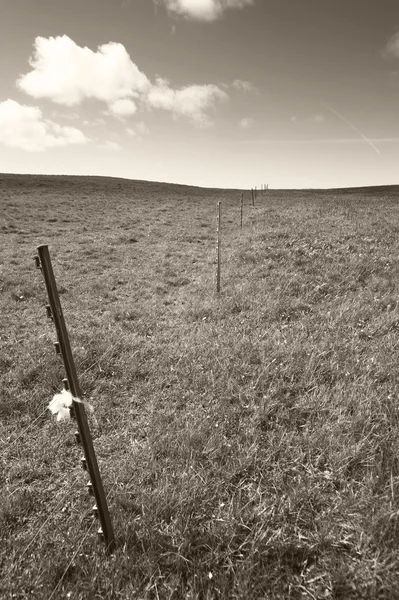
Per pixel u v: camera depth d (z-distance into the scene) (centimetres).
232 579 298
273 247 1460
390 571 290
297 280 1076
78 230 2473
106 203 3878
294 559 311
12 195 3925
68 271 1462
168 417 521
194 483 387
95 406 556
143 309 998
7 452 469
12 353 727
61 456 464
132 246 1978
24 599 285
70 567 312
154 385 603
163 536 330
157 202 4172
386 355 616
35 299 1093
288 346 673
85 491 404
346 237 1558
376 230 1673
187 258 1633
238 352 674
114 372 642
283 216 2408
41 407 557
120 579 294
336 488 379
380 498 347
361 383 546
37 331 859
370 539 312
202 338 755
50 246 1939
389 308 830
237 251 1507
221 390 564
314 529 334
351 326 754
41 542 339
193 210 3559
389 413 474
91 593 285
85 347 712
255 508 353
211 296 1028
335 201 4056
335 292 988
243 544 314
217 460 427
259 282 1088
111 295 1149
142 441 480
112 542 313
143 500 369
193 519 348
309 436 445
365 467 397
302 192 6512
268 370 602
